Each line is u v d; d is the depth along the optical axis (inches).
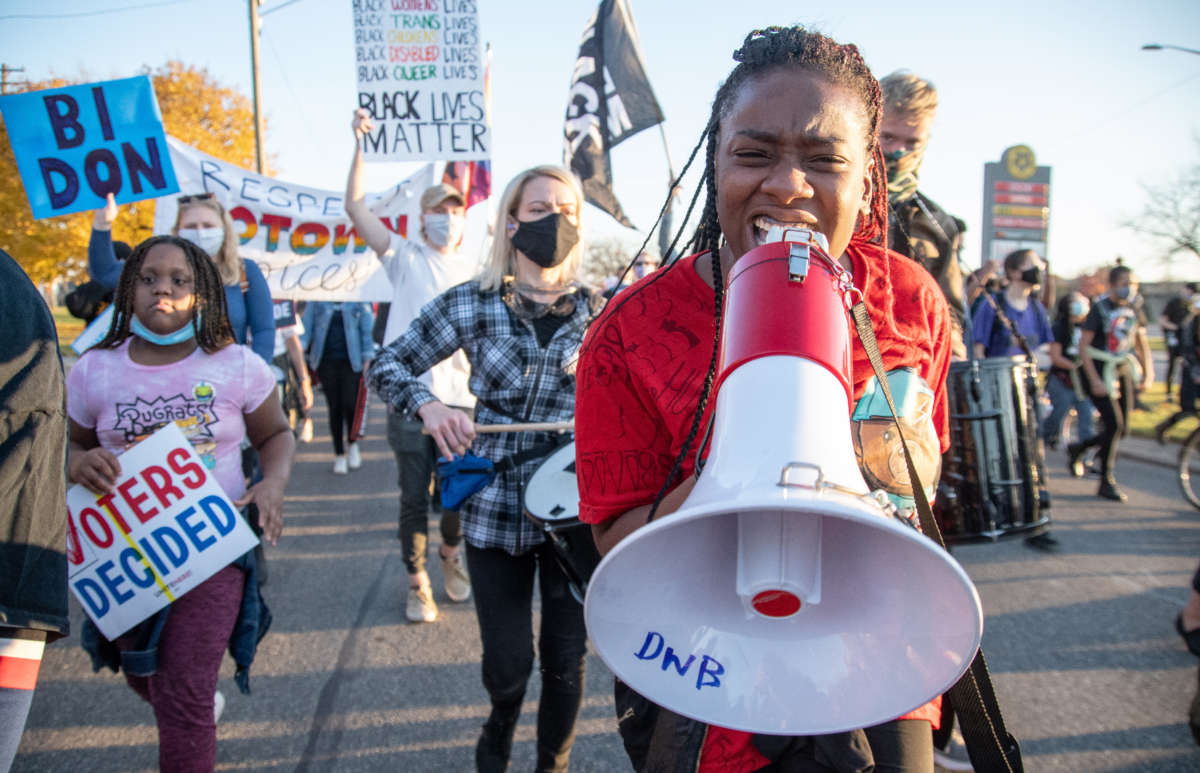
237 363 96.0
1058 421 317.1
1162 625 154.8
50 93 164.6
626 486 45.8
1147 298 1228.5
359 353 289.7
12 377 48.9
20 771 108.5
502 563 92.9
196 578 85.8
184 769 82.4
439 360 101.6
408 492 158.9
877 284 47.3
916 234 103.5
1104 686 129.6
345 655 144.9
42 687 133.1
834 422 30.7
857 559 37.9
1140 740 113.1
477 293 100.9
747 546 35.0
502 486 93.7
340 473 299.4
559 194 99.3
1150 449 357.7
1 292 49.3
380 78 191.5
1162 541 212.7
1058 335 307.0
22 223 686.5
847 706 36.1
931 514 38.4
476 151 193.2
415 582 160.2
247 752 113.2
